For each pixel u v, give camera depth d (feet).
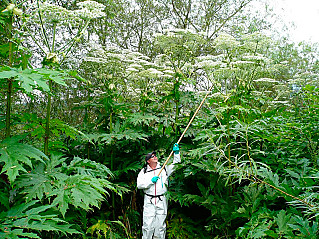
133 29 28.81
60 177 6.97
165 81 13.78
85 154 13.69
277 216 7.27
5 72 5.39
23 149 5.98
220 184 10.58
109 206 12.84
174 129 14.24
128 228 12.66
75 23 8.44
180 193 12.10
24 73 5.66
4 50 7.14
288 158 10.84
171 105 14.19
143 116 12.71
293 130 10.96
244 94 11.49
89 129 13.15
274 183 8.30
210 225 10.34
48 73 5.91
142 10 28.81
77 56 14.03
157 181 11.95
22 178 6.64
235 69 10.59
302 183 8.10
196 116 13.88
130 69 13.19
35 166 7.36
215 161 10.71
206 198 10.64
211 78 11.39
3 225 5.25
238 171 7.54
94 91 13.85
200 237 11.62
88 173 8.08
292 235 6.57
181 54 13.12
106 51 15.19
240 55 13.01
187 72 13.89
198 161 11.14
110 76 12.85
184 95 13.07
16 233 5.01
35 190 6.33
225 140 12.21
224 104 10.43
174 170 12.27
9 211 5.79
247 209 8.84
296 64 26.81
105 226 10.96
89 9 8.43
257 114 12.05
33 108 15.28
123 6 26.63
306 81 16.65
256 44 12.62
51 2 15.29
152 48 28.66
